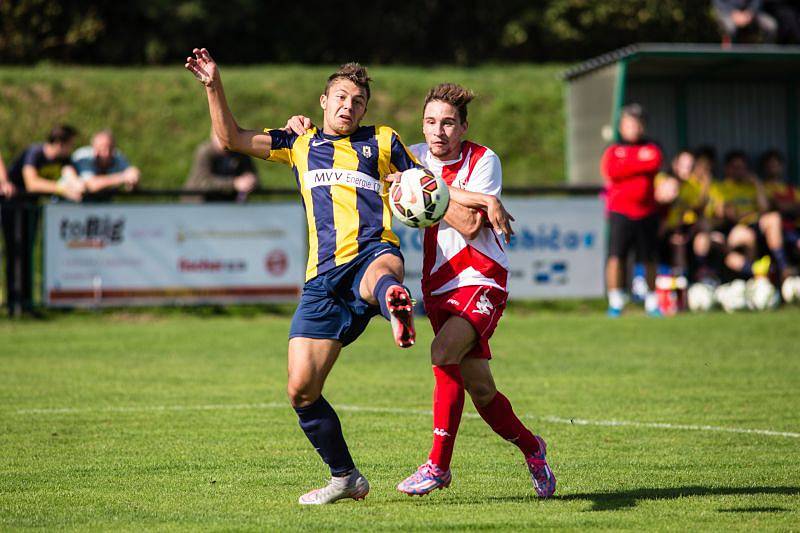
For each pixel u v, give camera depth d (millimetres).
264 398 32906
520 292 55156
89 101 79938
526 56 110312
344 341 19250
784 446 25484
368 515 18500
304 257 53406
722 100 66000
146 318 53750
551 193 57500
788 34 75125
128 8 98125
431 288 20109
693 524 17750
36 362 40688
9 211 51969
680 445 25625
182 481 21688
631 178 54031
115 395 33406
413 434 27094
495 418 19984
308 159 19703
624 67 59281
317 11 106062
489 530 17328
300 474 22391
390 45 109062
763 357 41469
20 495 20359
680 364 39781
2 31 96375
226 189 53781
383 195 19719
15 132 76188
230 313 55094
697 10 107750
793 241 59125
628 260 59094
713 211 58531
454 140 20219
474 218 19438
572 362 40406
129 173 52188
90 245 51594
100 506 19391
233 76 86062
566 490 20812
